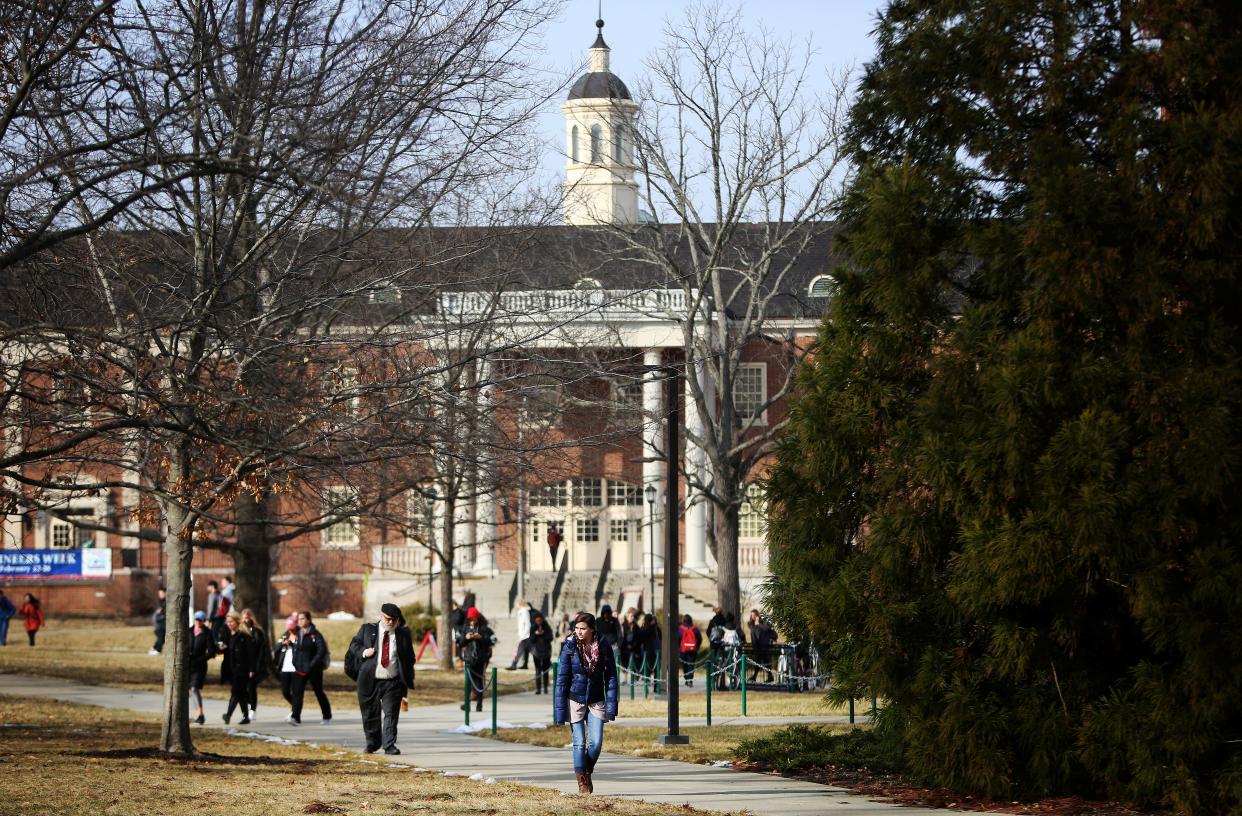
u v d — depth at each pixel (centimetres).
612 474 7781
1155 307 2334
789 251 8981
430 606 8550
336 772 2791
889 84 2762
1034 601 2356
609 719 2491
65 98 2333
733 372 6944
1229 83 2392
